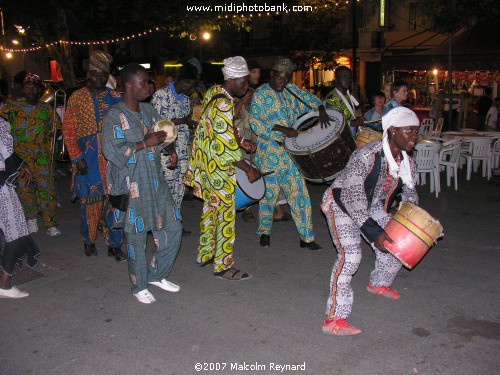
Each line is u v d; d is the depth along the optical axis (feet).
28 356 12.36
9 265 15.23
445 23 48.03
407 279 16.37
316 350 12.37
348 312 12.99
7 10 57.72
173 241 15.07
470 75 61.41
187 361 12.01
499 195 26.91
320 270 17.31
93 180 17.76
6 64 72.84
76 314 14.44
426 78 66.49
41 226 22.76
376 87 88.58
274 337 12.99
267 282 16.39
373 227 11.95
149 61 90.27
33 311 14.67
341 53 86.69
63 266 18.03
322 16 66.23
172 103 20.38
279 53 88.94
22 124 20.40
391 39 87.86
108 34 67.46
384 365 11.68
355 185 11.98
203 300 15.17
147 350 12.51
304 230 19.10
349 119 20.88
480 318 13.76
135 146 13.60
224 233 16.24
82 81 65.21
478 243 19.60
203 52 66.69
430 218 11.96
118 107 13.84
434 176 27.37
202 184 16.31
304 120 18.80
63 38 57.57
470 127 50.96
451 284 15.94
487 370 11.41
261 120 18.43
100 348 12.65
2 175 14.78
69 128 17.33
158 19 52.95
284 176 18.75
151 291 15.83
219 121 15.24
